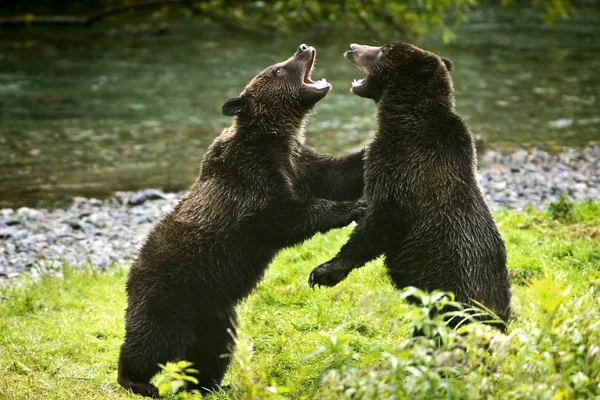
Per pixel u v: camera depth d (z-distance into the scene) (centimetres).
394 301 1020
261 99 1124
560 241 1412
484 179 2134
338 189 1125
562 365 743
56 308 1337
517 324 1020
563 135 2581
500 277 960
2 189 2141
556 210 1582
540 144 2486
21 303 1326
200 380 1077
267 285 1323
